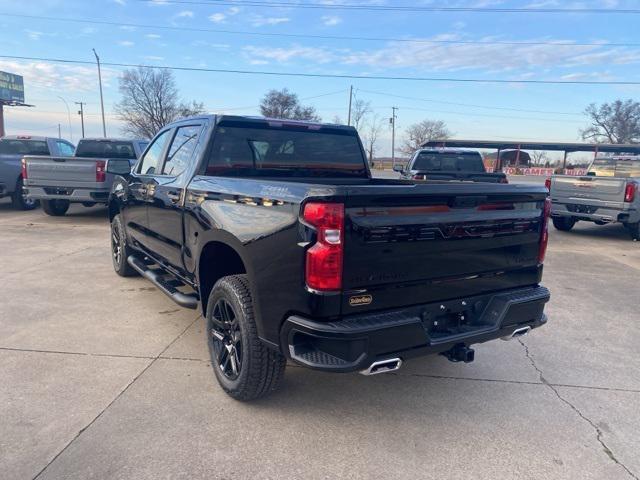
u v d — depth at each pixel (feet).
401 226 9.34
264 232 9.81
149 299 18.80
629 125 248.32
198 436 10.09
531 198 11.43
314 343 9.31
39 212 43.57
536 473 9.34
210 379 12.51
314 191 8.82
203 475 8.93
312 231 8.80
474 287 10.80
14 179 42.60
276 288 9.63
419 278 9.82
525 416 11.34
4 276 21.67
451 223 10.00
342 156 16.40
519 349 15.38
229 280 11.21
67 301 18.37
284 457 9.53
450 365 14.02
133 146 42.32
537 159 221.05
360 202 8.88
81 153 42.63
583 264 28.68
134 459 9.29
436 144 142.72
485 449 10.02
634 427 11.02
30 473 8.80
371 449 9.89
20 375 12.43
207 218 11.98
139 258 19.63
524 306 11.23
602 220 36.88
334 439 10.18
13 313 16.92
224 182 11.78
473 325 10.84
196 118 14.96
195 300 13.57
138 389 11.89
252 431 10.35
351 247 8.86
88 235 32.48
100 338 14.96
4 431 10.02
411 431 10.58
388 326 9.15
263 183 10.32
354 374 13.20
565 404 11.95
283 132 15.02
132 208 18.80
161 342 14.78
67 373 12.61
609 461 9.77
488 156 191.21
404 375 13.29
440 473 9.23
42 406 10.99
